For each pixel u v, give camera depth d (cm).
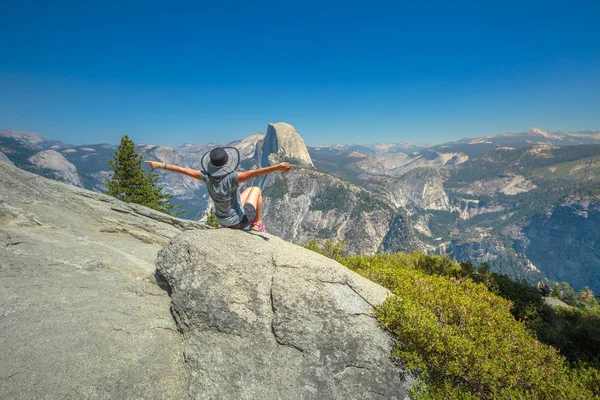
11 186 912
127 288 578
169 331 480
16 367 336
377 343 474
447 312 618
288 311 469
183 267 521
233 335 451
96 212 1043
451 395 433
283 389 408
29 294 475
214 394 398
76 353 381
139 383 379
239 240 549
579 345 948
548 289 1714
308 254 574
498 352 513
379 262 1325
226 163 509
